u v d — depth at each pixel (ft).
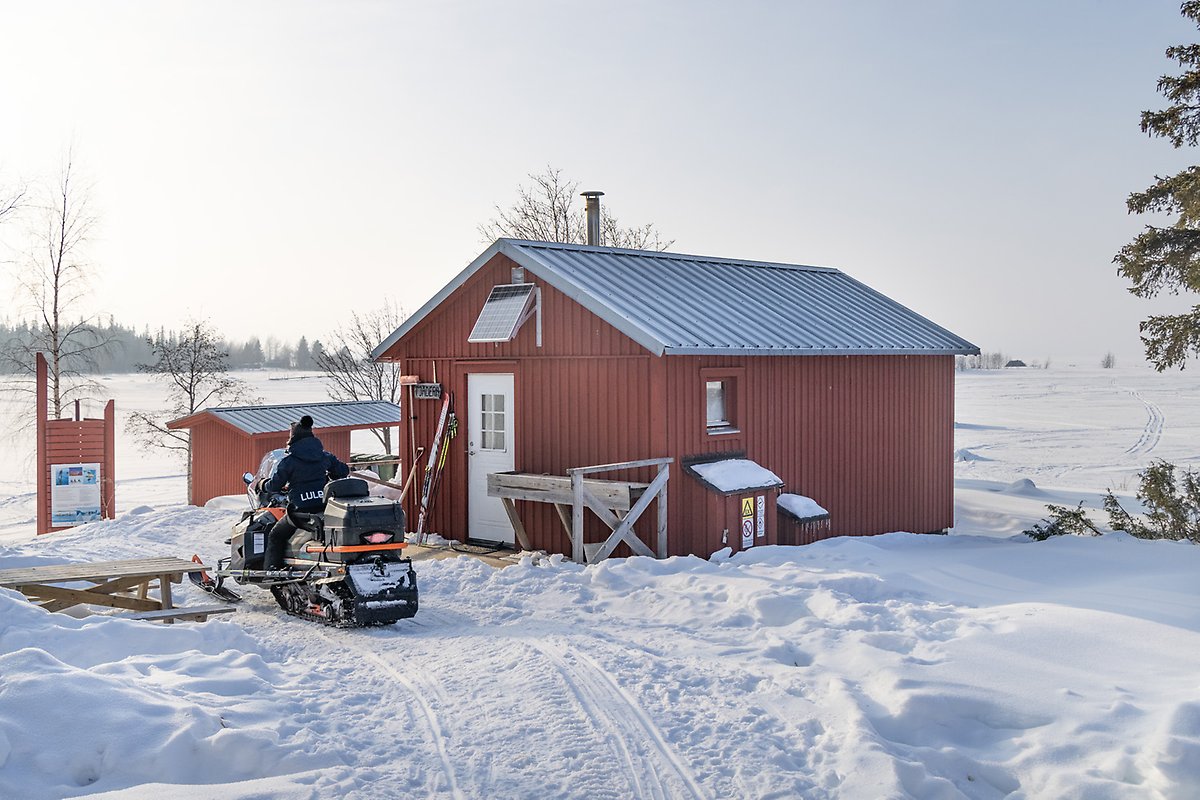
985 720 20.74
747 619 29.14
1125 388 341.00
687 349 38.11
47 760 16.44
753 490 40.75
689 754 18.85
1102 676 22.66
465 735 19.53
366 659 25.34
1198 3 49.75
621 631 28.35
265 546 33.37
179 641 24.25
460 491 46.96
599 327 41.11
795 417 46.83
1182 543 41.27
